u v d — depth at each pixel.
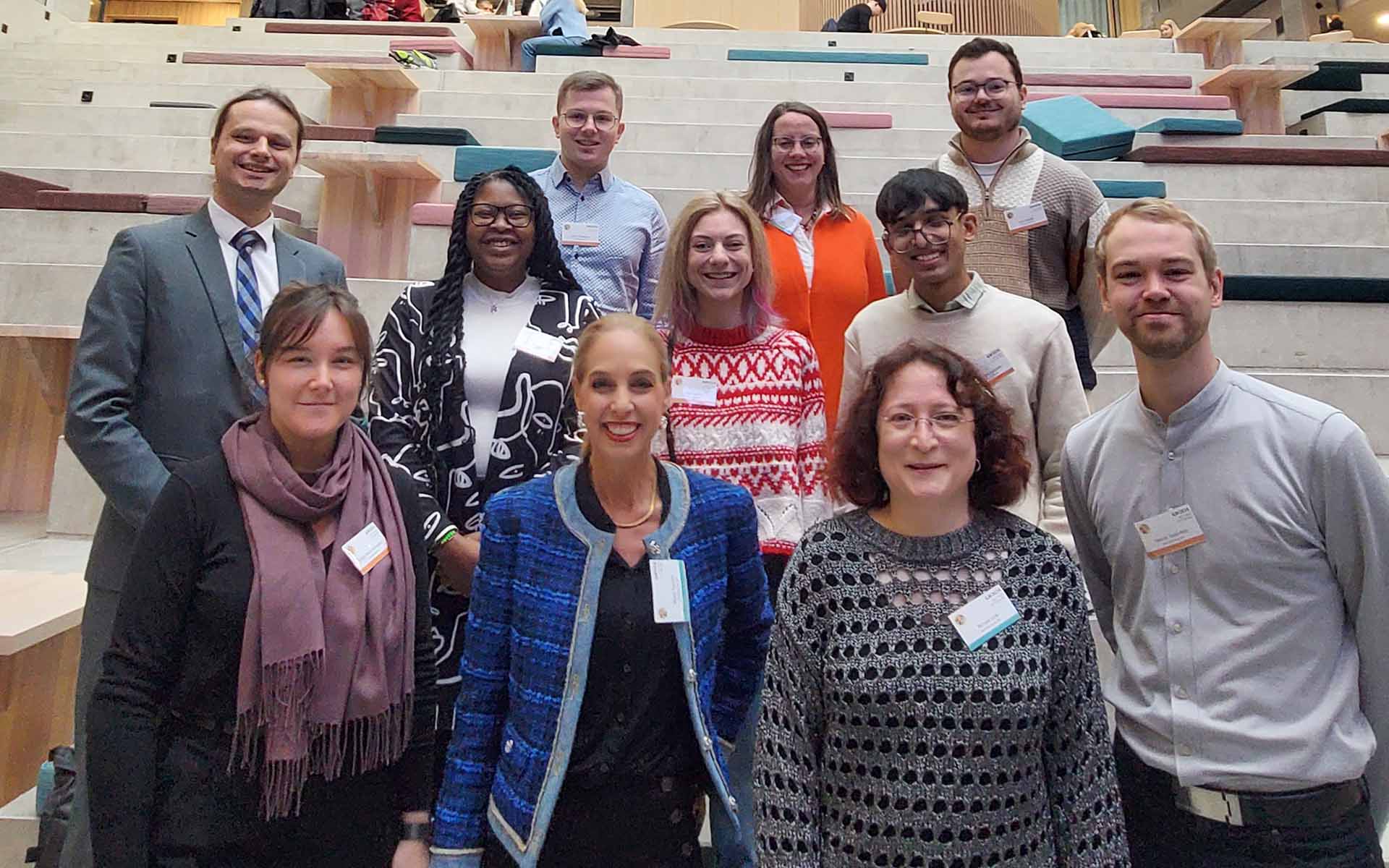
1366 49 6.98
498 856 1.21
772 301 1.94
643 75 6.10
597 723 1.21
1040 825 1.06
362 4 7.72
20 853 1.78
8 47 6.88
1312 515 1.19
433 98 5.26
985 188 2.13
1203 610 1.25
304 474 1.29
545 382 1.69
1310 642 1.19
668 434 1.72
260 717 1.13
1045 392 1.70
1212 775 1.20
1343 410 3.10
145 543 1.17
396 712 1.24
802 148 2.17
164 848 1.12
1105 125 4.51
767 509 1.67
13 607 2.03
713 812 1.36
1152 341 1.25
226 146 1.72
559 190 2.46
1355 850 1.17
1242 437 1.24
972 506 1.18
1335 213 4.11
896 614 1.08
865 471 1.19
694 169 4.45
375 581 1.24
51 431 3.81
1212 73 5.84
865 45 7.10
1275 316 3.47
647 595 1.24
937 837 1.02
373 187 3.84
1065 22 12.42
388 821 1.27
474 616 1.28
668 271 1.81
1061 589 1.11
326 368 1.23
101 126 5.33
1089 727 1.10
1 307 3.47
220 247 1.71
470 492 1.66
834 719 1.09
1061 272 2.10
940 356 1.16
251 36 7.00
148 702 1.13
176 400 1.57
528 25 6.30
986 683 1.04
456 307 1.76
